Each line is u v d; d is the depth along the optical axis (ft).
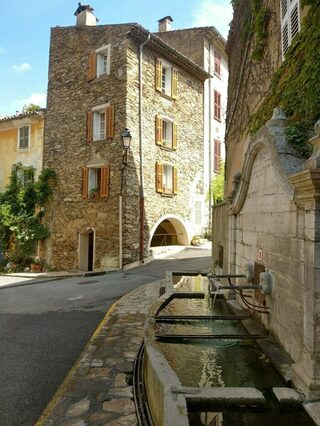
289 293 10.49
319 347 8.28
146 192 50.06
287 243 10.66
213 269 27.40
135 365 13.28
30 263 55.26
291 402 8.32
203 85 63.52
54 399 11.70
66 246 52.54
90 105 51.39
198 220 61.82
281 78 16.53
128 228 46.91
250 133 22.47
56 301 28.02
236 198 17.57
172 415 7.08
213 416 7.95
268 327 12.78
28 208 56.18
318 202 8.29
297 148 10.94
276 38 19.36
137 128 48.93
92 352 15.05
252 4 23.04
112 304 25.81
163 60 53.67
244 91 26.53
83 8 55.31
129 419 9.79
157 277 36.70
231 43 32.12
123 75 47.73
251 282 15.02
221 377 10.17
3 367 15.07
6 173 62.64
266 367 10.64
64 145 53.93
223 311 17.19
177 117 56.59
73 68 53.93
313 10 13.02
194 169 60.80
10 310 25.53
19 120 59.98
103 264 47.93
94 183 51.96
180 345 12.51
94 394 11.32
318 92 11.50
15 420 10.94
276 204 11.75
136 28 47.70
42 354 16.48
